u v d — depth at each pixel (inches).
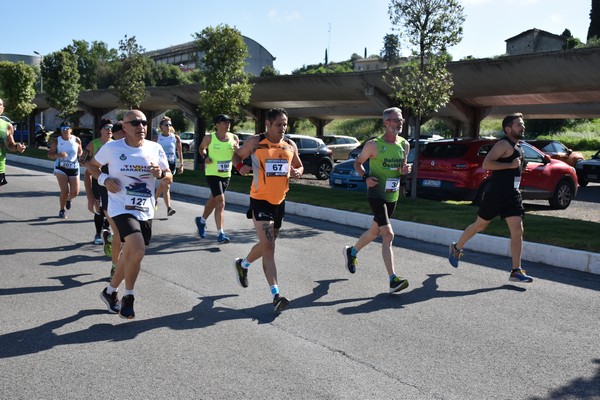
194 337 186.5
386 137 243.8
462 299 235.0
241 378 156.4
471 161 514.0
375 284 255.4
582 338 192.5
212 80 797.9
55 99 1364.4
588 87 591.5
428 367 166.6
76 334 187.0
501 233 341.7
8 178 703.7
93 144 332.5
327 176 845.2
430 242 362.0
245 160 225.8
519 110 903.1
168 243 336.2
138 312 210.4
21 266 274.8
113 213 199.6
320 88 812.0
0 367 160.9
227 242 336.8
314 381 155.5
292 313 213.0
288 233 379.6
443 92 524.7
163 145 449.1
